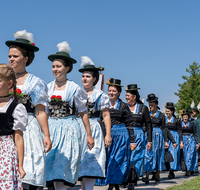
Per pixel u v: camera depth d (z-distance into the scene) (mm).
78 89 4582
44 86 3908
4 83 3057
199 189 6336
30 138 3752
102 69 5742
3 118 3051
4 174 3023
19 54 3934
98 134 5434
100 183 6367
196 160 11344
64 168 4355
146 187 7527
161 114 9125
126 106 6574
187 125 11602
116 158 6352
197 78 56500
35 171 3682
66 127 4520
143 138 7250
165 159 8766
